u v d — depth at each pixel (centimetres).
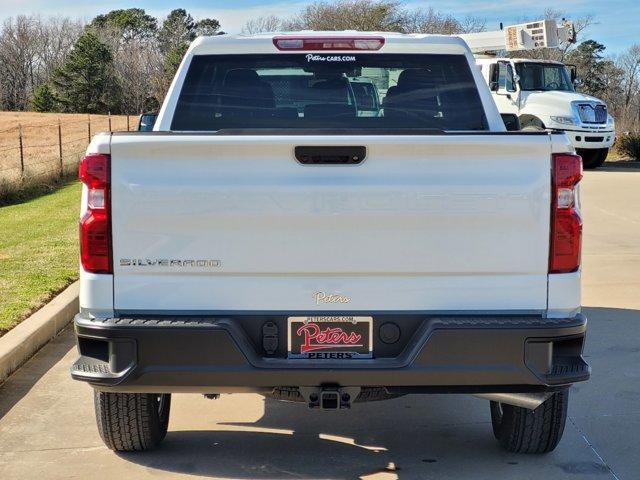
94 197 365
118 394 422
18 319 696
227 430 497
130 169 363
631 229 1276
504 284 370
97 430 495
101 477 427
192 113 482
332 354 373
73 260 988
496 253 368
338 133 364
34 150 3478
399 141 360
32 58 10681
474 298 370
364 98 491
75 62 8612
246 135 360
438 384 370
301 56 489
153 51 10088
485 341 364
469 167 364
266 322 371
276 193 363
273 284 369
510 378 367
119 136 362
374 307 370
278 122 487
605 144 2277
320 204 364
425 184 364
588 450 463
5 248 1093
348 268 367
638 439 479
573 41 2291
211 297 370
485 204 365
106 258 367
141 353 364
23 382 588
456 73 492
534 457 454
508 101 2328
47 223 1395
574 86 2411
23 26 10675
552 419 430
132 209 364
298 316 370
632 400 545
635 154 2684
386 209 364
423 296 370
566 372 370
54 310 730
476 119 490
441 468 439
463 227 366
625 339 691
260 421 514
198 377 366
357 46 488
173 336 363
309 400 379
